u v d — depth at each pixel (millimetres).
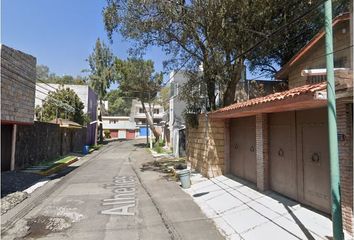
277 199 9602
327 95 6000
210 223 8461
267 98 8828
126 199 11258
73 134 32406
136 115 78812
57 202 10828
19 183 13828
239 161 13602
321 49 13500
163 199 11250
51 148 24000
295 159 9219
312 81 13977
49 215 9219
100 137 53156
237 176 13758
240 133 13547
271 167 10664
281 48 18891
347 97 6285
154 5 14766
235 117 13867
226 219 8727
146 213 9438
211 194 11586
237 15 13773
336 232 5828
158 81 40594
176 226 8219
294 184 9258
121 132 78438
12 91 13852
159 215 9219
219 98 17625
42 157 21641
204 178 14742
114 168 20266
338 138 6766
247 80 21094
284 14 13938
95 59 53375
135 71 39562
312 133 8445
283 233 7172
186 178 13281
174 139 29031
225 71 15523
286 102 7402
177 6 14711
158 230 7902
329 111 5938
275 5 13484
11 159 16391
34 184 14250
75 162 23906
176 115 30422
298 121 9109
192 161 17938
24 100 15281
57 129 25734
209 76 15836
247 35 14156
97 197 11602
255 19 13617
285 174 9758
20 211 9664
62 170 19188
